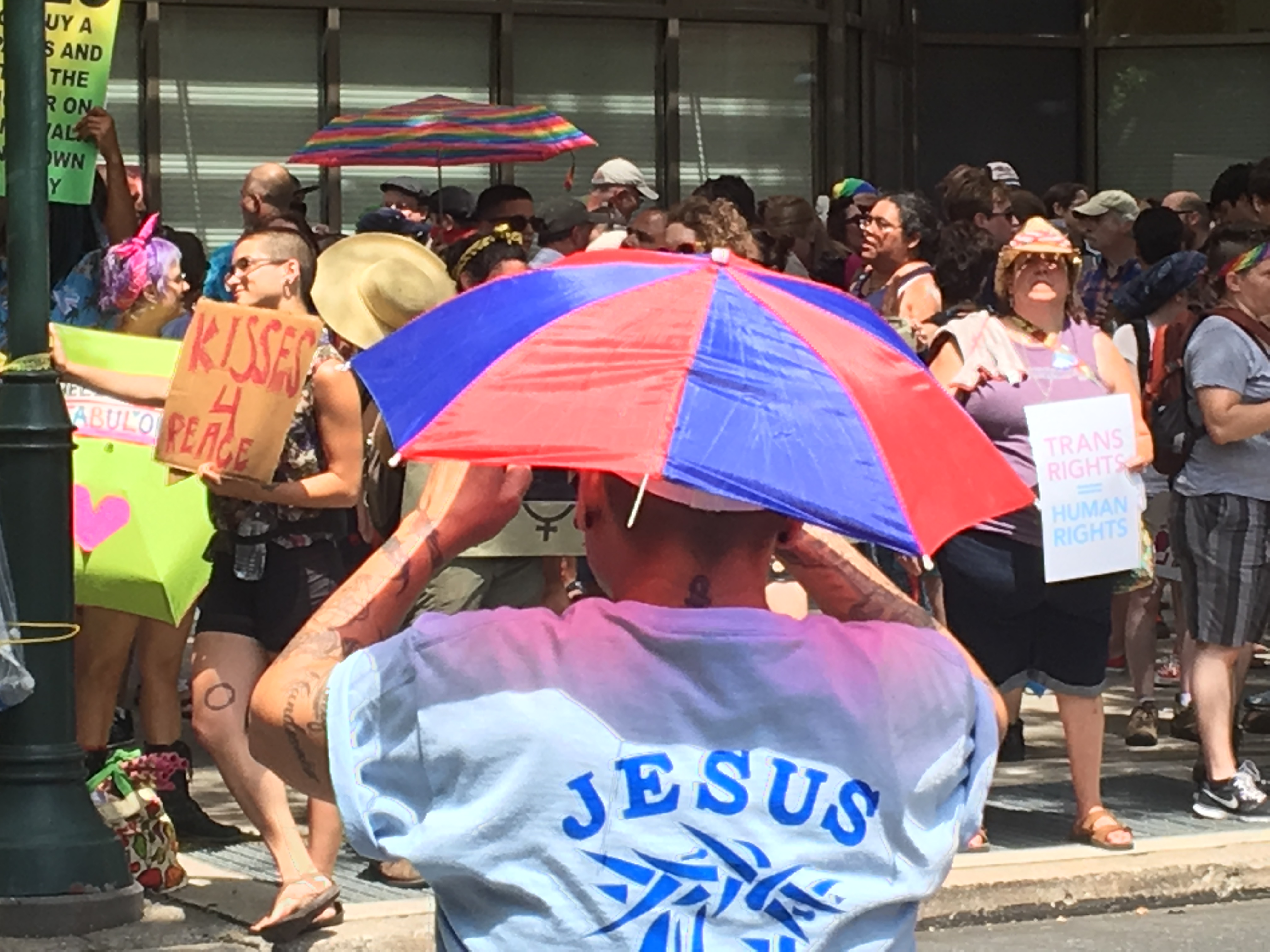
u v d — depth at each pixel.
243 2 12.25
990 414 6.28
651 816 1.97
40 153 5.66
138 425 5.91
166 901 5.90
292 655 2.09
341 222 12.56
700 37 13.23
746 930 1.98
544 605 6.52
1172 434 7.18
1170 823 6.92
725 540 2.07
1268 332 6.89
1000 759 8.01
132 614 6.36
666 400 1.98
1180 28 14.99
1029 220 6.66
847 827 2.01
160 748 6.71
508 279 2.18
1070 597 6.36
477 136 10.07
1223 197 10.83
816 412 2.03
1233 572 6.91
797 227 10.36
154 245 6.32
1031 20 14.88
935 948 5.86
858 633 2.08
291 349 5.12
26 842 5.61
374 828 2.00
